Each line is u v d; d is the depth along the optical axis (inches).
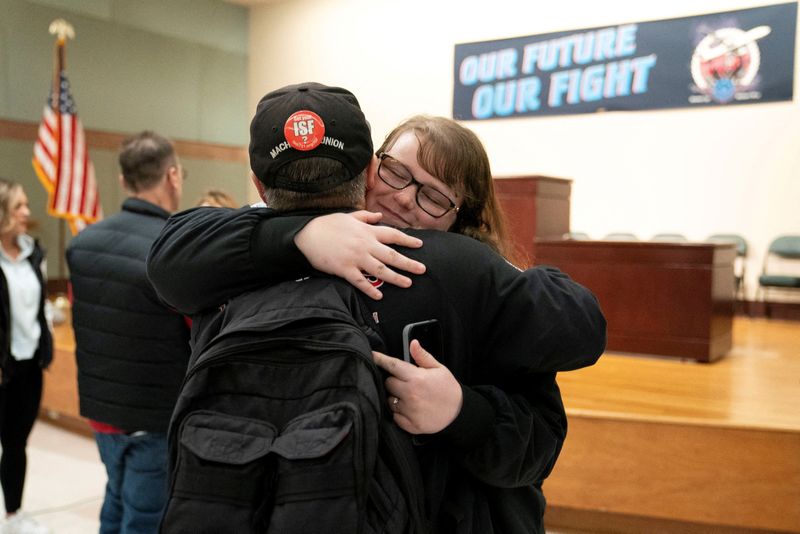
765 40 214.1
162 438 64.4
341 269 27.3
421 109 287.3
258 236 28.7
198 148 324.8
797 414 88.7
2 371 91.3
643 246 133.3
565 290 30.0
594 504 89.8
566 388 105.8
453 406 26.3
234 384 25.2
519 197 149.8
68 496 114.1
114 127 290.7
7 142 250.8
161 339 63.2
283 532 22.2
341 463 22.8
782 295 215.5
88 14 277.7
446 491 30.5
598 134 245.9
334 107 28.9
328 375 24.2
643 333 134.2
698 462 84.5
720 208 225.6
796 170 212.8
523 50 259.8
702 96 225.8
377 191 37.7
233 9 333.7
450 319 28.3
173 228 32.5
